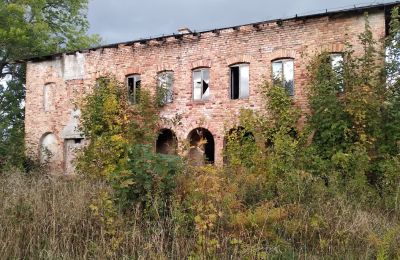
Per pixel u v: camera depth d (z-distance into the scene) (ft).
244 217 22.56
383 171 35.99
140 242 19.99
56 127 63.87
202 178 23.56
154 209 21.52
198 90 54.34
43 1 81.82
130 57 58.75
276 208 24.12
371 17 44.65
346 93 40.60
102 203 21.75
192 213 21.42
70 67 63.67
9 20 77.20
